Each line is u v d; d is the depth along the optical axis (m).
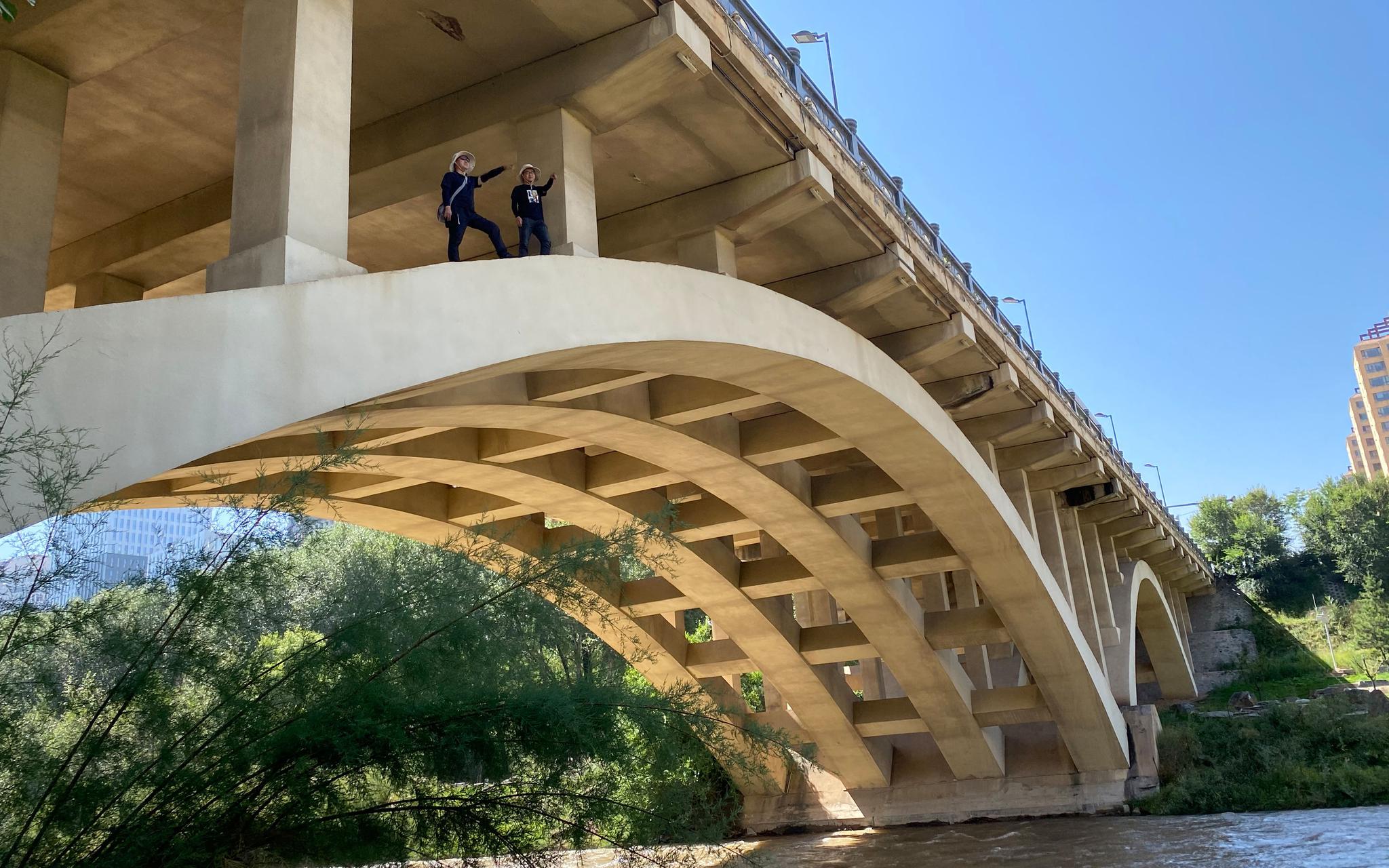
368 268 16.58
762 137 13.72
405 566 9.67
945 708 26.70
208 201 14.15
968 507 20.52
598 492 20.58
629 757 9.87
